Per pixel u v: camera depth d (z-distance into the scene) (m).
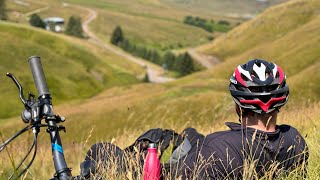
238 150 2.98
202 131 10.94
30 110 2.70
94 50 155.25
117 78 146.00
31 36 134.88
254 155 2.97
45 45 135.62
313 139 5.08
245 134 3.05
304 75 52.72
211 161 2.94
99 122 36.41
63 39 144.00
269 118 2.99
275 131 3.14
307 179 3.30
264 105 2.96
